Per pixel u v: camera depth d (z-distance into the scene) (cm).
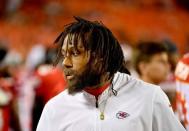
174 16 4941
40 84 1146
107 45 569
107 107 582
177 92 739
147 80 900
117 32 4294
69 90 579
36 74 1183
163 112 581
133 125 569
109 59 573
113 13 4772
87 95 586
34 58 2717
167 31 4678
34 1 4881
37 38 4353
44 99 1147
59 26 4534
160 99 584
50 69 1168
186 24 4856
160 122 580
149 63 892
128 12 4838
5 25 4609
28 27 4569
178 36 4622
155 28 4709
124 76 603
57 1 4841
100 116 577
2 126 1098
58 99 600
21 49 4103
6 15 4800
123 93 589
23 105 1484
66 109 590
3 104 1102
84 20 580
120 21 4647
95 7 4831
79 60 562
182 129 587
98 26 573
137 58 903
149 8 4997
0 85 1118
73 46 561
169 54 928
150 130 575
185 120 721
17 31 4497
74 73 566
